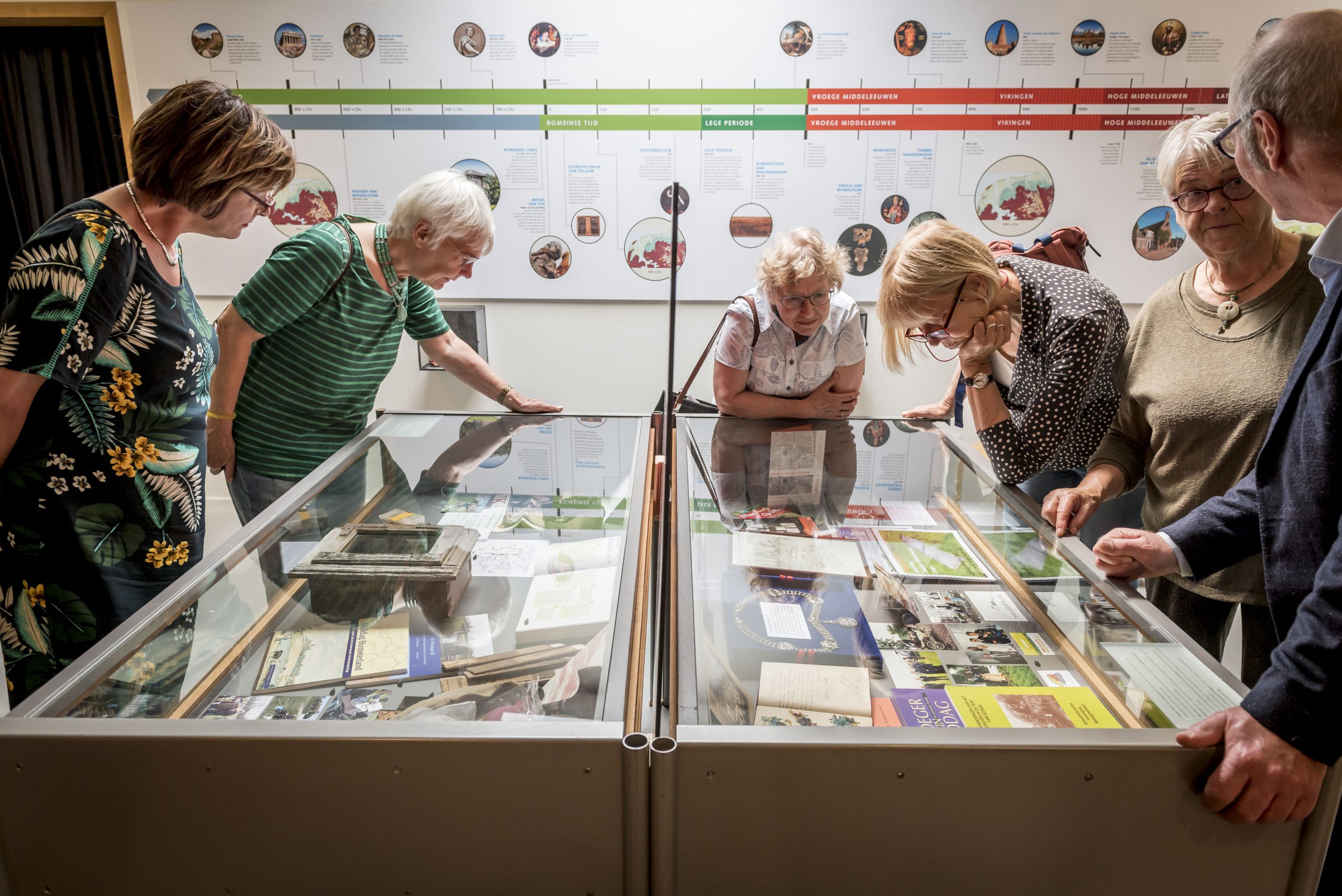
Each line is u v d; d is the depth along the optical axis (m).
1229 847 0.75
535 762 0.71
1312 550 0.89
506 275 3.19
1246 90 0.87
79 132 3.16
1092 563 1.12
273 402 1.70
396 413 1.93
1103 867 0.75
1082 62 2.90
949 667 0.90
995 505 1.38
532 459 1.61
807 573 1.14
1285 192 0.89
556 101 3.00
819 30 2.90
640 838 0.73
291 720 0.74
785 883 0.75
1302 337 1.33
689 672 0.84
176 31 2.96
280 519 1.25
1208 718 0.74
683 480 1.47
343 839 0.74
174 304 1.33
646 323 3.24
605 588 1.05
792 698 0.82
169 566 1.39
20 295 1.15
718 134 3.01
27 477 1.25
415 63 2.98
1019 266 1.46
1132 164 2.98
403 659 0.90
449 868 0.75
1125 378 1.54
